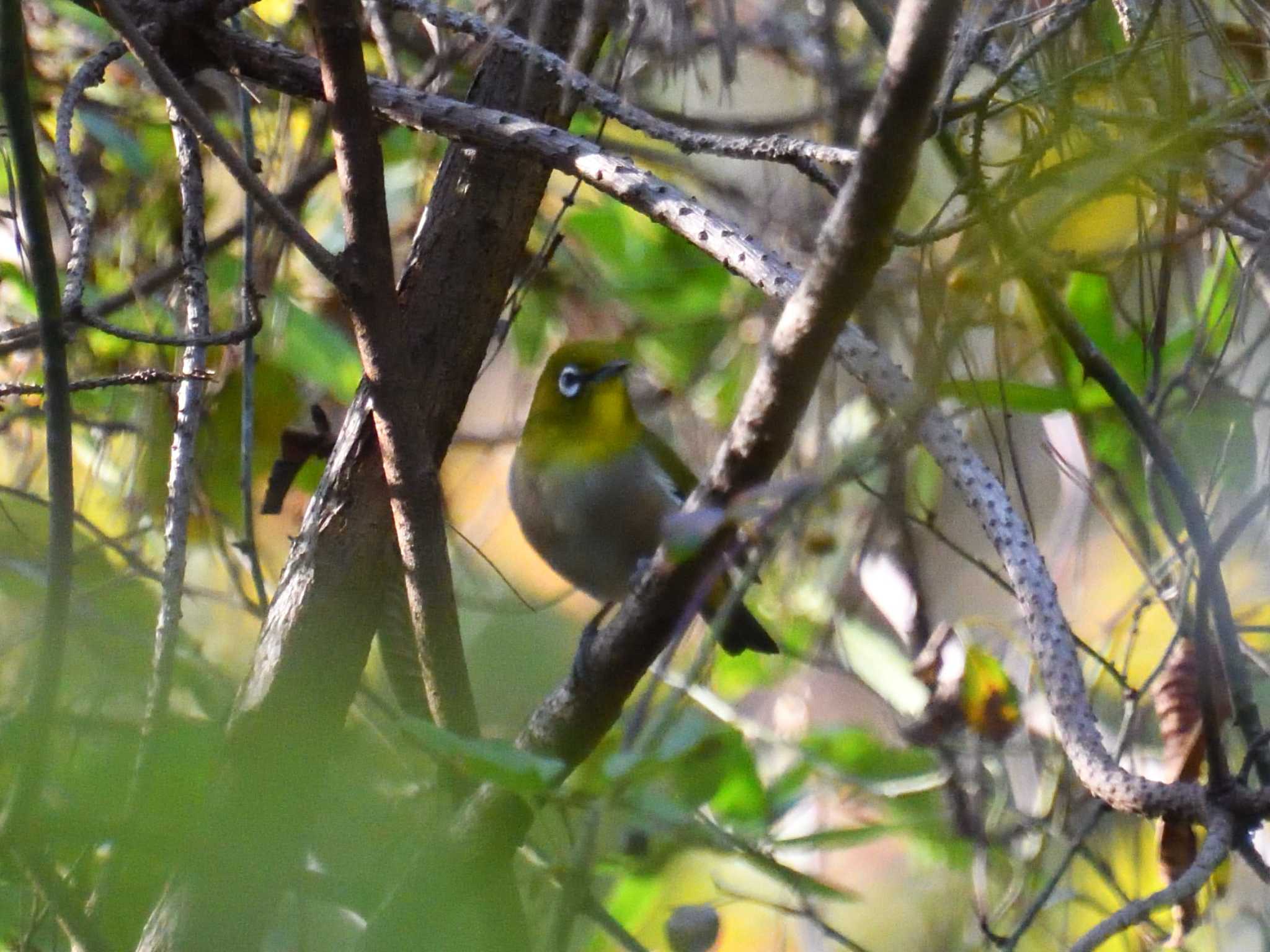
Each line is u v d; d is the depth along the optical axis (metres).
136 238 9.23
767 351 4.10
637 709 4.33
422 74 8.24
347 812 4.66
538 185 6.61
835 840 6.93
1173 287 8.00
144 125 9.14
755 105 10.82
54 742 4.25
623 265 10.58
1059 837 7.61
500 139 5.87
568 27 6.59
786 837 8.13
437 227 6.59
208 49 6.29
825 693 10.23
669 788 6.30
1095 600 9.38
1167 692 6.38
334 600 6.20
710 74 10.45
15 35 4.62
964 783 7.93
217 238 8.79
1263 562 8.48
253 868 4.69
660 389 11.02
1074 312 7.42
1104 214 7.12
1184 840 5.87
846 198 3.82
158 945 5.29
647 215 5.61
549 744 4.97
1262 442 7.52
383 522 6.29
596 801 4.29
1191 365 6.31
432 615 5.49
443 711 5.56
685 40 6.19
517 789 4.09
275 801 4.68
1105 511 7.50
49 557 4.57
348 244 5.17
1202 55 6.57
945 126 6.00
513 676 8.29
